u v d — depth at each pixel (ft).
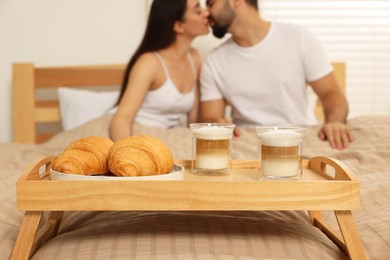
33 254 3.30
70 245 3.21
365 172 5.39
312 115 7.76
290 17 8.57
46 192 2.99
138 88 6.80
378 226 3.64
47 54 8.34
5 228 3.59
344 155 5.79
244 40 7.22
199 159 3.57
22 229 3.07
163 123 7.24
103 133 6.56
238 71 7.25
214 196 2.99
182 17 6.91
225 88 7.36
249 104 7.38
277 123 7.31
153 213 3.76
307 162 3.94
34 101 7.91
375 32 8.66
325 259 3.19
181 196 2.99
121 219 3.68
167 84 7.06
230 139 3.63
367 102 8.80
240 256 3.00
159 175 3.16
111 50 8.37
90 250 3.09
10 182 5.03
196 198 2.99
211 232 3.33
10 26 8.27
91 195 2.98
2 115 8.32
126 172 3.12
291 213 4.00
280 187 3.01
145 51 7.06
